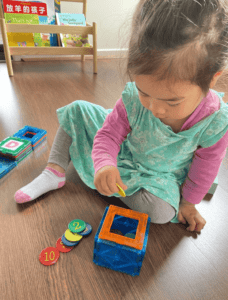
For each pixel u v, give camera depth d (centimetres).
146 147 77
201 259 73
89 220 81
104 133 75
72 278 64
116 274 66
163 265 70
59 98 158
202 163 73
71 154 91
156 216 77
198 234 80
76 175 99
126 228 77
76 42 211
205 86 48
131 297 62
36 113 138
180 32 42
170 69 44
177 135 69
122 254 63
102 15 232
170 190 78
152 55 44
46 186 86
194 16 42
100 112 93
